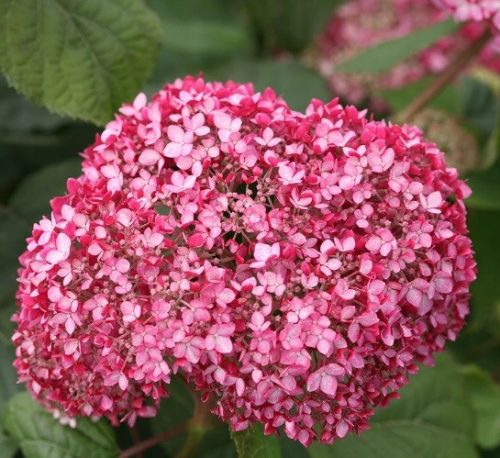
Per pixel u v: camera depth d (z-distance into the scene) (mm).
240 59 634
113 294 381
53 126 555
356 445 475
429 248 396
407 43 561
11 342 467
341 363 376
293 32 666
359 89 660
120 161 414
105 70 472
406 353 393
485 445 538
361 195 395
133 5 475
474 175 553
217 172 397
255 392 379
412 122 569
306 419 386
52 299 382
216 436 489
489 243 573
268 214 385
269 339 371
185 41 637
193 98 417
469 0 501
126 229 384
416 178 412
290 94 617
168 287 377
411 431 492
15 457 489
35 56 459
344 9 680
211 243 380
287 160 400
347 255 385
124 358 383
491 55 666
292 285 378
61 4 463
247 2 668
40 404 440
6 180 565
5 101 555
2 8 453
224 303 372
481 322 594
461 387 510
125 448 500
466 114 685
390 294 387
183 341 372
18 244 511
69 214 395
